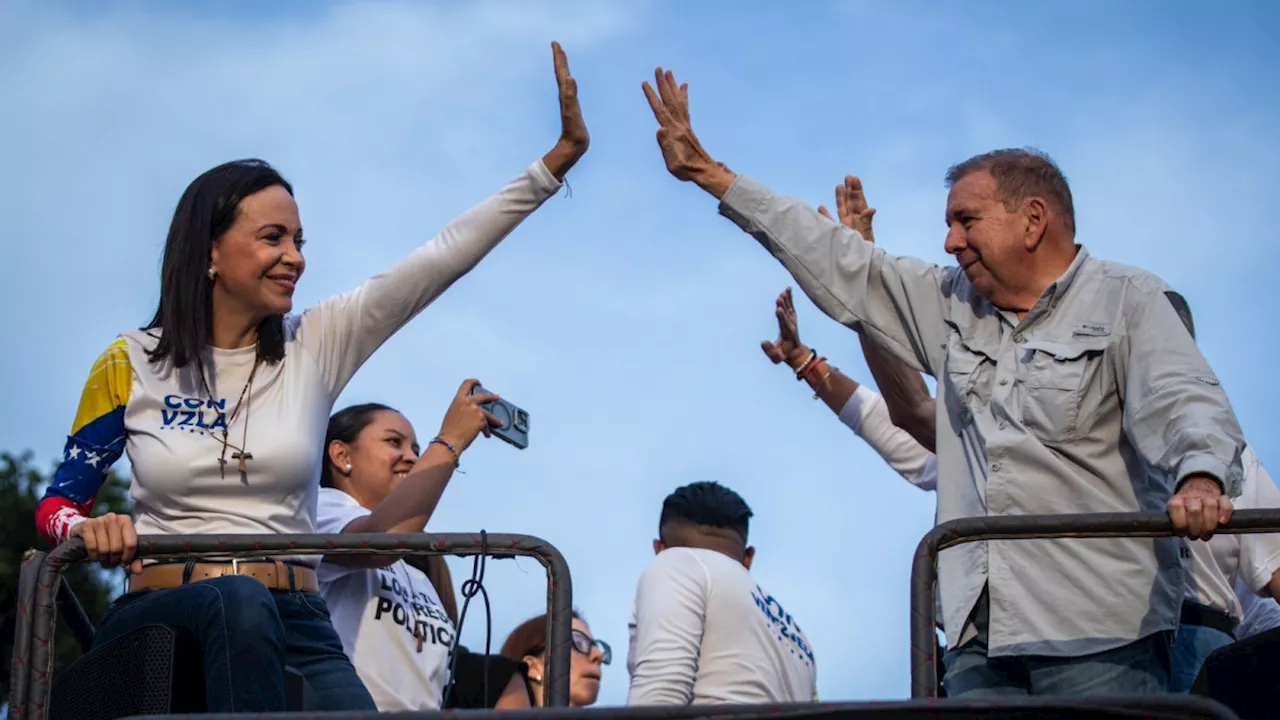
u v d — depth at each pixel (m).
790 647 4.77
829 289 4.47
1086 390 3.97
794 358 5.64
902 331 4.41
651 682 4.47
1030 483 3.94
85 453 4.16
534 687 5.31
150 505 4.17
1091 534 3.63
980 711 2.88
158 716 2.85
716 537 4.87
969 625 3.96
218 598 3.74
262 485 4.16
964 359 4.16
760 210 4.56
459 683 4.93
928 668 3.58
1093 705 2.85
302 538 3.84
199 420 4.18
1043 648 3.82
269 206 4.25
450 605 5.06
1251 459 4.89
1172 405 3.74
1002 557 3.93
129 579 4.07
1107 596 3.83
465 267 4.43
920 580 3.64
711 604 4.60
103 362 4.23
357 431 5.14
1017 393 4.03
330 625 4.22
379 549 3.83
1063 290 4.09
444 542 3.85
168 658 3.75
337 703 4.05
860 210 5.14
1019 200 4.13
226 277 4.22
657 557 4.72
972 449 4.08
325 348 4.34
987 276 4.16
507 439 4.74
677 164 4.66
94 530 3.80
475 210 4.46
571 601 3.83
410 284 4.38
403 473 5.12
